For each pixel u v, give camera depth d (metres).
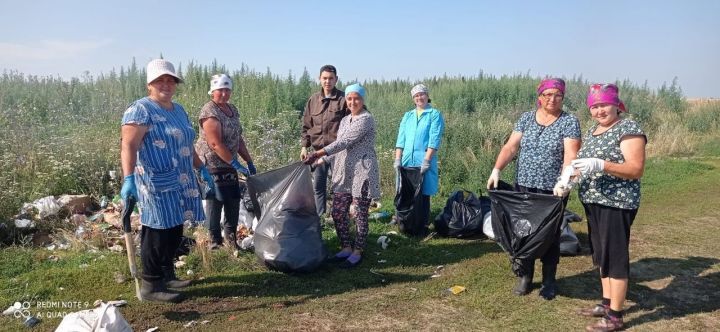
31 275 4.89
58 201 6.80
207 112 5.20
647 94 21.44
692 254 6.00
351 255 5.60
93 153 8.12
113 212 6.77
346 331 4.07
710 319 4.33
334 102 6.58
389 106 16.16
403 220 6.53
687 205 8.38
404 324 4.21
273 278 5.11
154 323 4.11
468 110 19.05
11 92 14.53
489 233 6.38
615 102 3.93
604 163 3.86
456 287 4.93
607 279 4.23
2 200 6.21
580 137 4.51
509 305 4.57
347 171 5.61
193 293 4.70
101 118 11.48
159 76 4.21
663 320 4.30
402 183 6.51
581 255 5.96
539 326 4.18
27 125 10.25
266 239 5.18
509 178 9.60
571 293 4.83
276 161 8.84
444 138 11.19
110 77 17.33
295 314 4.34
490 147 10.82
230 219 5.61
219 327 4.08
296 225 5.23
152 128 4.19
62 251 5.76
